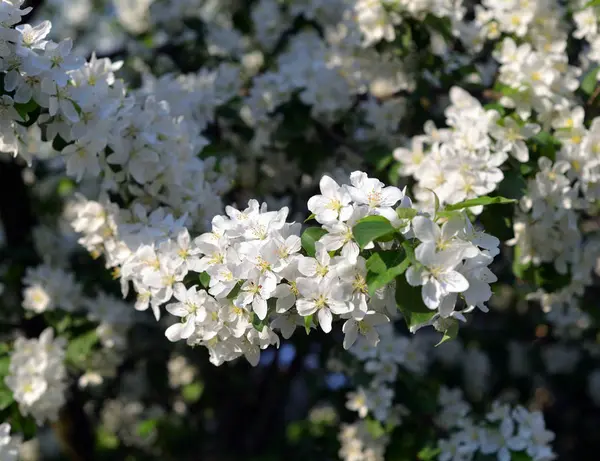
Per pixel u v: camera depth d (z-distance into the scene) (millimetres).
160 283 1075
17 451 1251
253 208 1028
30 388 1311
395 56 1450
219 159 1458
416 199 1340
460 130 1274
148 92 1356
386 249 959
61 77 1107
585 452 2371
